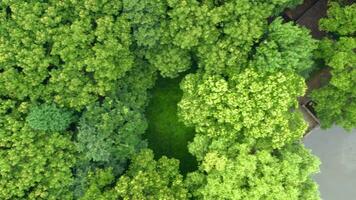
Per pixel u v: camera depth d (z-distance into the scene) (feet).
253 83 83.87
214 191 84.12
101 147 88.89
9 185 85.10
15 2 86.43
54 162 87.35
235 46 85.25
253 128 84.69
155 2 85.40
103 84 87.30
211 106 86.12
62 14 87.20
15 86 86.22
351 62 84.74
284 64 85.05
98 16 87.35
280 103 83.87
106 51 85.20
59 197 89.25
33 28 85.76
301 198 87.20
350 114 87.35
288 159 85.81
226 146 87.04
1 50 85.46
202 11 83.41
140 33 87.35
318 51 89.20
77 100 88.07
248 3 83.51
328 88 87.81
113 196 86.28
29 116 86.79
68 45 85.05
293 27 84.48
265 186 82.33
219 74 88.12
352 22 86.12
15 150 85.61
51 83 88.43
